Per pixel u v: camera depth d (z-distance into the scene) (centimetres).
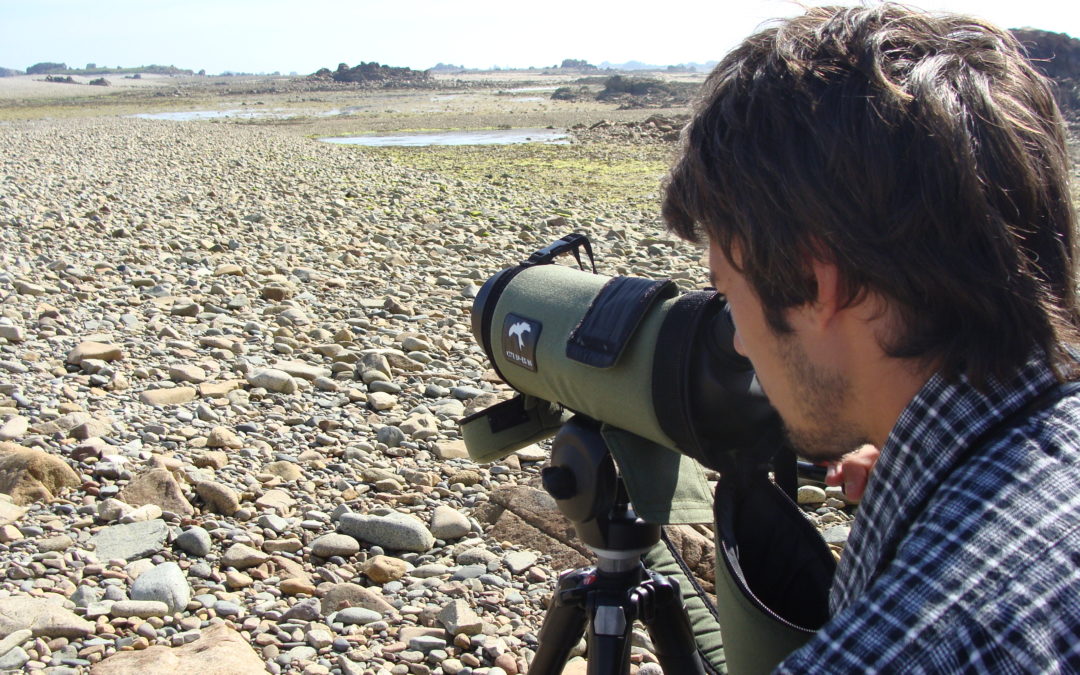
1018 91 86
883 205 81
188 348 578
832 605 99
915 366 87
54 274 747
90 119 3616
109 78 19850
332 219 1127
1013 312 81
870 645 74
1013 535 75
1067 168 90
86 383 508
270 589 326
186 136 2483
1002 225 80
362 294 754
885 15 89
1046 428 80
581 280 164
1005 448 80
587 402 155
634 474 156
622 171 1855
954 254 80
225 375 535
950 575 74
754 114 87
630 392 144
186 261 832
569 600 172
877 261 81
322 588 327
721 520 133
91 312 652
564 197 1467
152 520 361
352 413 493
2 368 517
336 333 616
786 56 87
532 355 162
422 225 1130
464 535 369
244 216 1111
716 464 141
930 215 80
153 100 7269
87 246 873
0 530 345
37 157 1764
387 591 328
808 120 83
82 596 309
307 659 286
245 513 374
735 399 135
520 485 409
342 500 394
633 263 912
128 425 457
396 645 294
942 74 83
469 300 742
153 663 270
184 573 331
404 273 843
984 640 71
